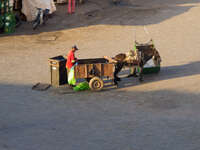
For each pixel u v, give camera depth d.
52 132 22.03
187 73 35.19
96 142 20.50
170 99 28.30
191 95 29.00
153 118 24.38
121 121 23.89
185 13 68.94
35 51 44.53
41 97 29.25
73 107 26.95
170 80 33.25
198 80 32.78
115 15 67.81
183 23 60.78
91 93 30.36
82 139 20.95
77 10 70.19
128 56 32.81
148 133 21.77
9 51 44.25
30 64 38.81
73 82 31.14
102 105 27.34
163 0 87.25
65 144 20.22
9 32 53.66
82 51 44.25
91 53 43.12
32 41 49.69
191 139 20.81
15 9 61.16
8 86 31.80
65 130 22.36
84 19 63.94
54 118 24.61
